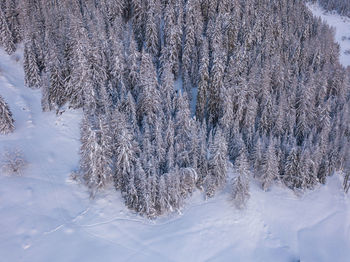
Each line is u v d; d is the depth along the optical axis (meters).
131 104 39.94
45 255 28.38
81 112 46.06
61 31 50.16
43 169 37.66
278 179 41.75
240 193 35.75
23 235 29.75
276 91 52.84
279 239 35.25
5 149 37.94
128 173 33.81
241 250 32.81
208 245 32.47
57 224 31.62
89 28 49.19
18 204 32.81
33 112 46.78
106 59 46.44
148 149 35.03
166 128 40.31
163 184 32.22
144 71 44.41
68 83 45.34
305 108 48.25
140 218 33.91
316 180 42.31
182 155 36.84
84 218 32.81
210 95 46.81
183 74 52.62
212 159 37.00
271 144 38.56
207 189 37.22
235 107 46.12
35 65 50.59
